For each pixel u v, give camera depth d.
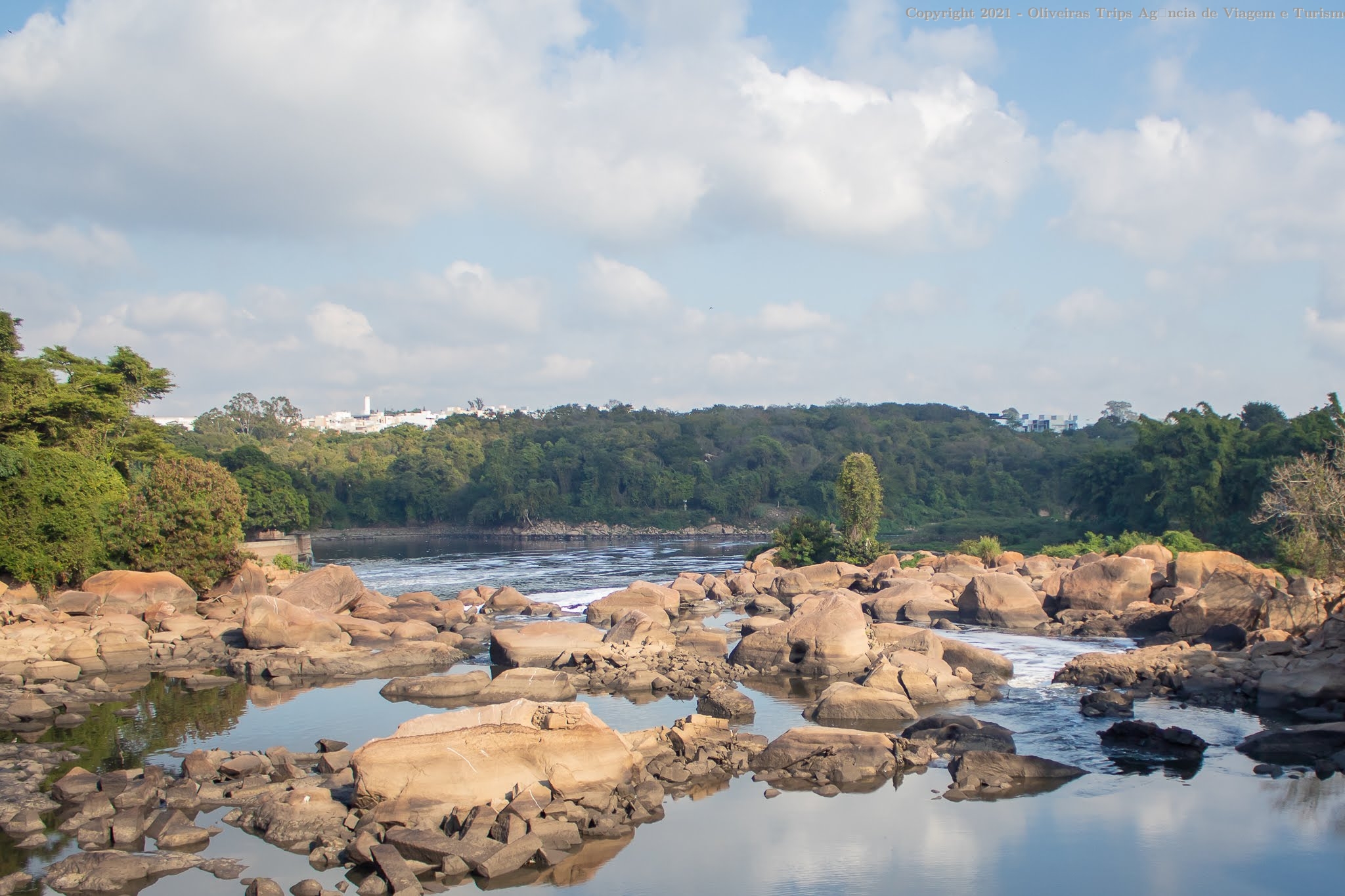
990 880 16.55
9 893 15.98
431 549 122.38
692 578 64.75
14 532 42.50
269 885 15.73
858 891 16.16
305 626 37.91
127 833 18.14
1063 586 45.56
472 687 31.03
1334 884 16.27
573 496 168.75
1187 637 37.88
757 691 31.00
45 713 28.39
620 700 29.72
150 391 72.19
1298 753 23.08
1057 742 24.23
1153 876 16.62
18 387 54.09
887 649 34.47
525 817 17.84
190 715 28.28
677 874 16.78
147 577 43.53
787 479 167.62
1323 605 35.50
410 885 15.93
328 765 22.09
